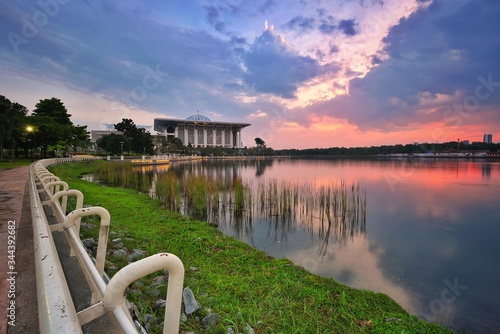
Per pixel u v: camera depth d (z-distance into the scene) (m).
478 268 6.52
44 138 37.69
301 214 11.77
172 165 55.03
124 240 5.90
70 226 2.33
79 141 57.62
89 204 9.90
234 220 10.95
